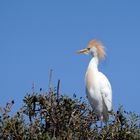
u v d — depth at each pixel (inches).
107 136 485.1
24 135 450.6
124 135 482.6
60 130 475.5
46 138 439.8
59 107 496.7
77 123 483.8
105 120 717.3
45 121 491.8
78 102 519.8
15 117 465.7
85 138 487.2
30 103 497.0
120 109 503.5
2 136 454.3
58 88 496.1
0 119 462.3
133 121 497.0
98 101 714.8
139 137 486.9
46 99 498.6
